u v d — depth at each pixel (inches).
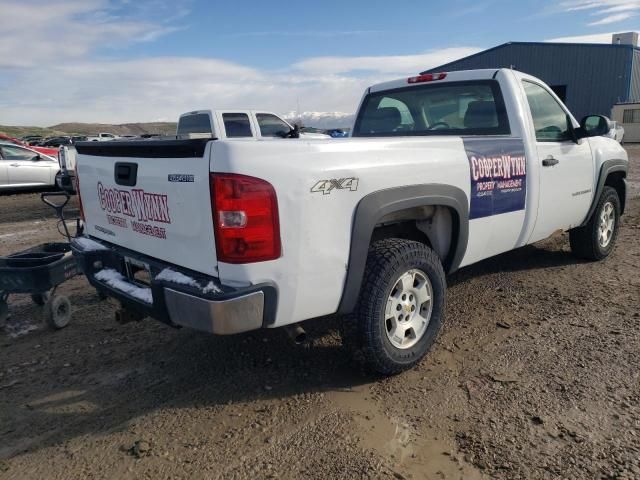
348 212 113.7
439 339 154.0
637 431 106.7
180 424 116.0
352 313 122.8
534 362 136.9
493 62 1424.7
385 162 120.3
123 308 135.3
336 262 113.1
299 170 105.0
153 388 132.4
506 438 106.2
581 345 145.0
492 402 119.4
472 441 105.7
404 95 197.3
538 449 102.4
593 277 202.5
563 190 186.2
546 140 179.3
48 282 165.0
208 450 106.6
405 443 106.3
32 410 124.3
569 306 173.9
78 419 120.0
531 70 1370.6
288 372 137.3
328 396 125.0
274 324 108.2
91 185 147.8
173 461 103.7
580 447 102.4
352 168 113.3
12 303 199.9
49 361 149.3
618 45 1239.5
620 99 1261.1
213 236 103.4
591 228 213.9
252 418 117.1
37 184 554.9
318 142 110.1
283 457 103.4
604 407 115.4
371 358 124.8
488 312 172.7
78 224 191.8
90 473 101.4
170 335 164.7
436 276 134.3
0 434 115.3
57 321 169.9
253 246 100.9
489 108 172.9
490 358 140.6
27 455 107.7
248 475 98.7
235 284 102.6
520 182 163.3
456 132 180.7
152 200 119.0
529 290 191.0
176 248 115.6
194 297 103.7
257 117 426.0
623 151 229.1
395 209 122.0
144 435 112.6
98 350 155.8
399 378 132.2
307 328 163.3
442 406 118.7
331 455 103.3
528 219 170.9
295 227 105.2
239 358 146.3
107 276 138.2
